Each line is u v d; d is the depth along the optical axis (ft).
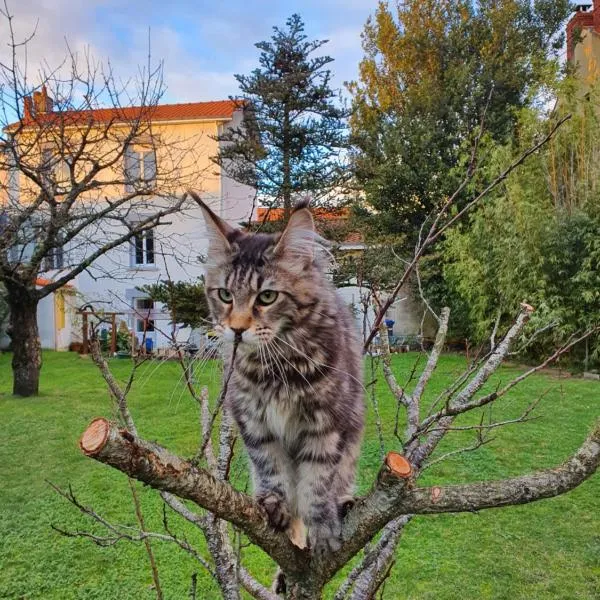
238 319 6.99
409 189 51.72
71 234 29.60
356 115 57.77
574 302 35.04
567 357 35.32
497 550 14.74
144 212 47.96
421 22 56.75
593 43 47.55
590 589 13.10
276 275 7.14
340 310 7.88
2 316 51.52
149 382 33.37
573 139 36.42
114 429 3.44
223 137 41.42
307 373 6.77
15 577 13.92
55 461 21.47
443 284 47.88
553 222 35.45
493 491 3.99
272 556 5.04
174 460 3.84
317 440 6.86
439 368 33.81
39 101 31.30
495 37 53.01
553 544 14.96
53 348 57.77
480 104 50.26
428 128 51.52
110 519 16.63
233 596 5.40
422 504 4.18
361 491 16.49
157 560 14.64
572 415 24.97
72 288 43.98
